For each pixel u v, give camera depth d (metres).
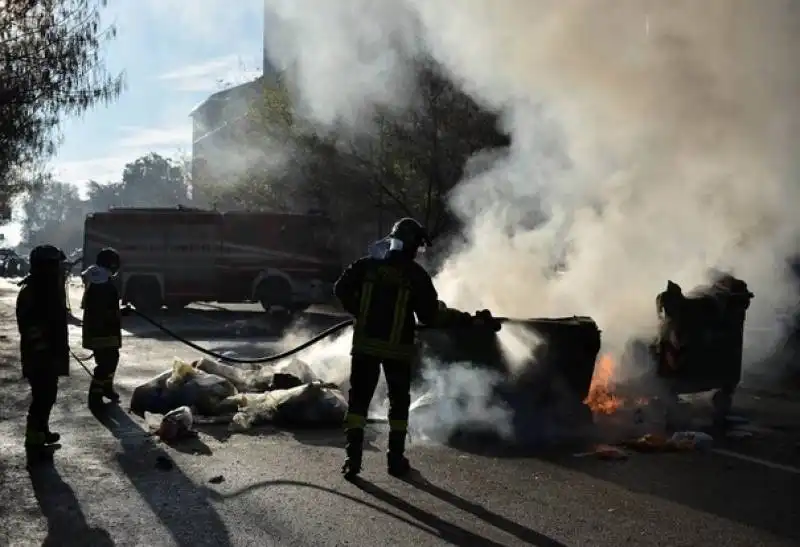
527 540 4.57
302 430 7.53
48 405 6.39
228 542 4.52
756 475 5.98
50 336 6.39
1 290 36.94
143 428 7.54
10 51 21.53
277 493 5.45
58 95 21.80
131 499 5.32
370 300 5.89
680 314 7.62
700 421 8.00
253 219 23.00
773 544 4.56
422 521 4.88
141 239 23.16
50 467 6.13
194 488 5.57
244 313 24.17
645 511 5.11
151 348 14.43
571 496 5.41
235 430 7.48
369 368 5.88
